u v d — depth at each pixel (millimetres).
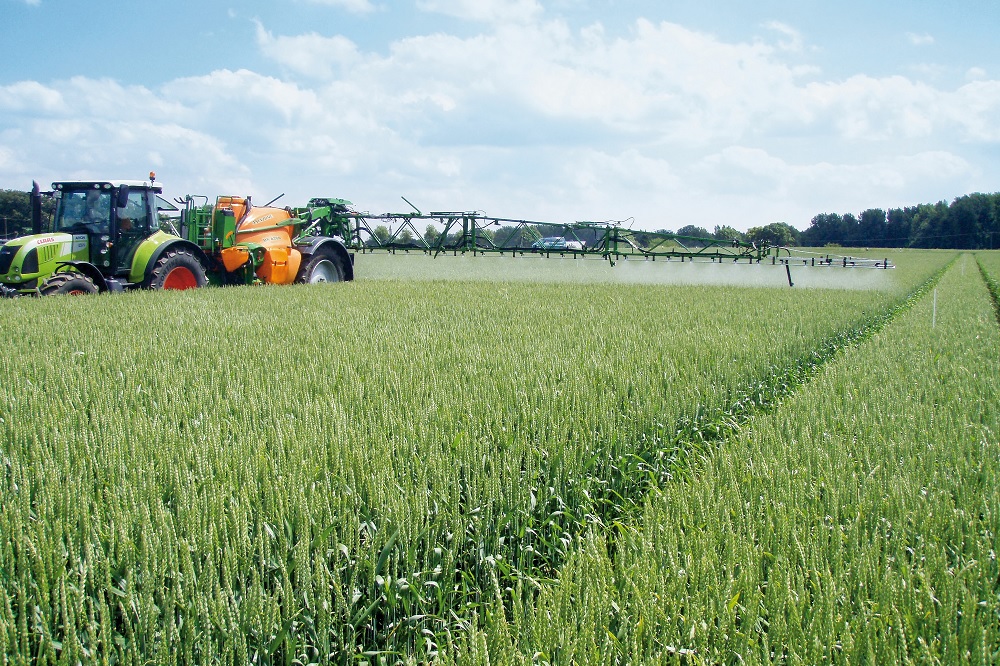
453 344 8297
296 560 2949
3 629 2377
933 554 3225
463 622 3148
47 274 13297
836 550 3316
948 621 2725
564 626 2584
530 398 5602
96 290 13789
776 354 8555
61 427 4531
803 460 4613
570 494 4438
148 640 2555
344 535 3244
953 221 128500
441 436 4621
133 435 4340
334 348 8102
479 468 4113
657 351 8141
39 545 2863
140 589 2801
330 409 4977
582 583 2887
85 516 3088
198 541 3037
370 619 3219
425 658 2834
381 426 4797
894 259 65438
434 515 3768
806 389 6703
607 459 4883
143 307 11812
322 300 14031
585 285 20016
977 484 4227
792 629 2617
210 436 4297
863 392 6609
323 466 3998
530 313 12258
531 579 3180
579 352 7980
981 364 8281
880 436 5027
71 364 6973
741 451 4676
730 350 8375
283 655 2787
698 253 23984
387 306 13109
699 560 3025
